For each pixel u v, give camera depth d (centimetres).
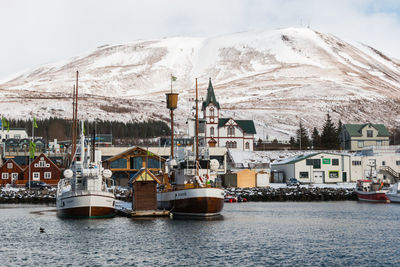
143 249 5262
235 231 6397
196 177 7800
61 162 15038
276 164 15888
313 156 14375
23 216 8169
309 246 5450
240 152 15450
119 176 13262
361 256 4966
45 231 6412
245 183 13450
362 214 8444
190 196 7531
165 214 7794
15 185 13600
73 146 10638
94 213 7494
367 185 11700
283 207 9769
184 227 6688
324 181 14375
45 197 11350
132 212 7675
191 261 4741
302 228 6725
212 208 7562
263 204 10556
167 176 8938
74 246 5425
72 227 6706
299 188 12275
